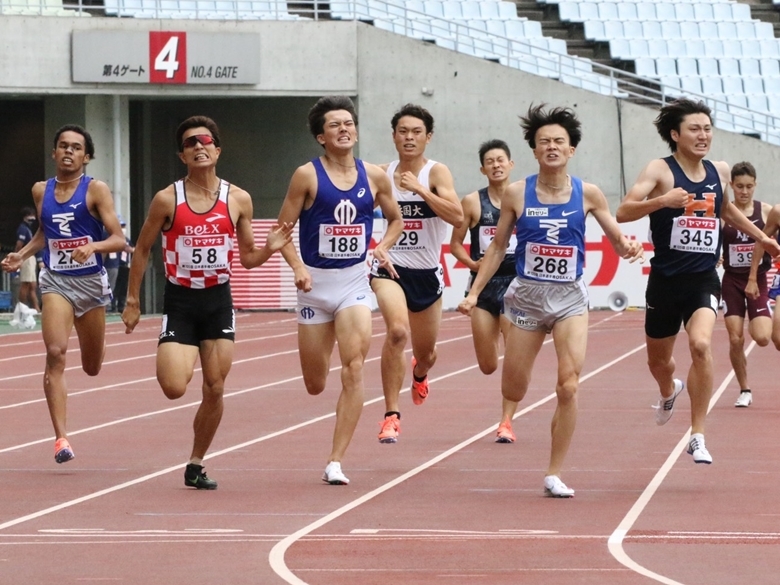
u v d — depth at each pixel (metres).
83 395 48.19
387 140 110.44
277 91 107.12
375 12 118.06
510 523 23.80
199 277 27.52
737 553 20.92
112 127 106.31
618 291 104.38
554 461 26.86
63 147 30.64
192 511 25.22
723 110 117.75
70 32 102.38
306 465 31.59
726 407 43.62
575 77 112.31
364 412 42.69
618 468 30.84
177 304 27.69
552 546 21.58
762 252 42.44
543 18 125.19
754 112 111.81
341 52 108.81
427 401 45.91
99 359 32.44
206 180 27.64
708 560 20.38
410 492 27.48
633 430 37.97
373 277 33.19
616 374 55.62
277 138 116.00
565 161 26.92
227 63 104.94
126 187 106.88
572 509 25.28
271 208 116.69
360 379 28.69
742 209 43.31
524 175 112.62
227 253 27.64
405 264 34.34
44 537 22.64
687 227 28.91
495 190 37.81
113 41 102.56
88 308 31.36
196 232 27.39
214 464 31.83
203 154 27.28
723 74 119.88
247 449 34.50
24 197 122.38
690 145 28.72
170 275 27.69
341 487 28.22
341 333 28.61
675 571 19.56
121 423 40.06
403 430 38.31
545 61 119.19
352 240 28.59
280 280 107.12
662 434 37.09
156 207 27.48
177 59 103.69
